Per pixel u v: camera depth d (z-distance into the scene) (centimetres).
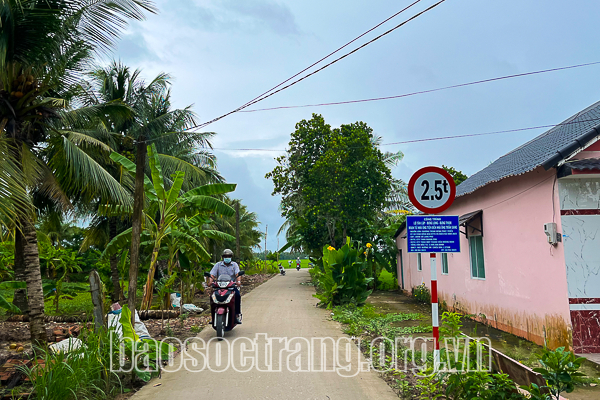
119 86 1706
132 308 660
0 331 977
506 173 932
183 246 1332
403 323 1117
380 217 2653
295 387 512
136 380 547
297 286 2309
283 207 2561
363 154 2134
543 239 838
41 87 752
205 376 560
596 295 755
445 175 530
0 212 595
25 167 778
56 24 739
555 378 364
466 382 414
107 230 1864
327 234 2291
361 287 1285
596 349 742
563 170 751
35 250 733
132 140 1598
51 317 1146
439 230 516
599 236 768
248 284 2509
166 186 1652
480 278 1159
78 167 848
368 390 501
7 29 691
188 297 1440
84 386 468
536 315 866
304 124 2292
